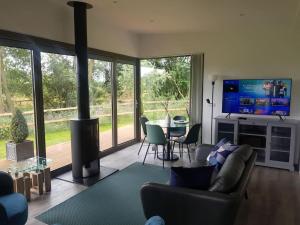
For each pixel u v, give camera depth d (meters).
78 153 3.67
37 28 3.35
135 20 4.40
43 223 2.50
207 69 5.17
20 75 3.29
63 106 4.08
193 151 5.21
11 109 3.25
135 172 3.97
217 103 5.13
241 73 4.87
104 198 3.05
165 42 5.52
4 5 2.93
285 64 4.48
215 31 5.01
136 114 5.97
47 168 3.22
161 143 4.19
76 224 2.48
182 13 3.93
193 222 1.83
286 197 3.12
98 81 4.74
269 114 4.46
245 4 3.48
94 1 3.42
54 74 3.82
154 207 1.98
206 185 1.97
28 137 3.45
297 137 4.33
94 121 3.80
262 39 4.62
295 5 3.50
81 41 3.60
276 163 4.21
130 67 5.69
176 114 6.01
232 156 2.34
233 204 1.69
